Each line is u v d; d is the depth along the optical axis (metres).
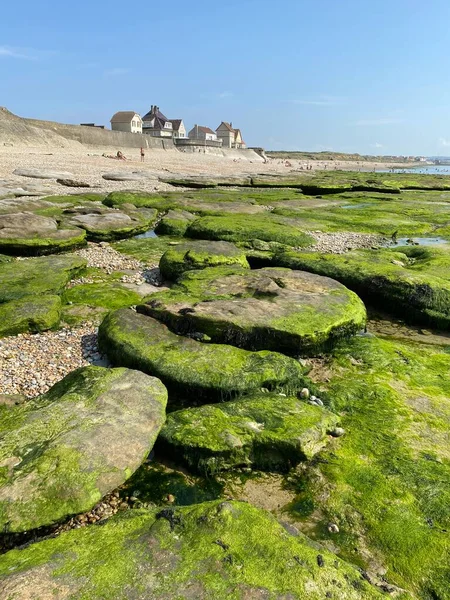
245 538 4.49
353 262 14.69
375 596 4.05
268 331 9.34
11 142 65.00
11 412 7.04
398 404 7.81
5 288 12.12
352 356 9.53
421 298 12.34
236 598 3.86
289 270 13.15
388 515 5.52
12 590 3.87
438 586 4.65
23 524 5.01
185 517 4.78
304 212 27.08
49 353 9.64
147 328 9.60
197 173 56.25
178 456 6.47
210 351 8.74
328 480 6.10
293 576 4.09
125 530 4.68
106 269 15.52
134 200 26.50
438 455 6.56
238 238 19.25
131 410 6.79
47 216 20.03
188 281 12.20
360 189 43.59
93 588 3.94
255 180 46.97
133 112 117.69
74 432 6.15
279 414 7.04
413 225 24.25
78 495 5.34
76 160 56.97
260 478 6.27
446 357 9.81
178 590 3.93
